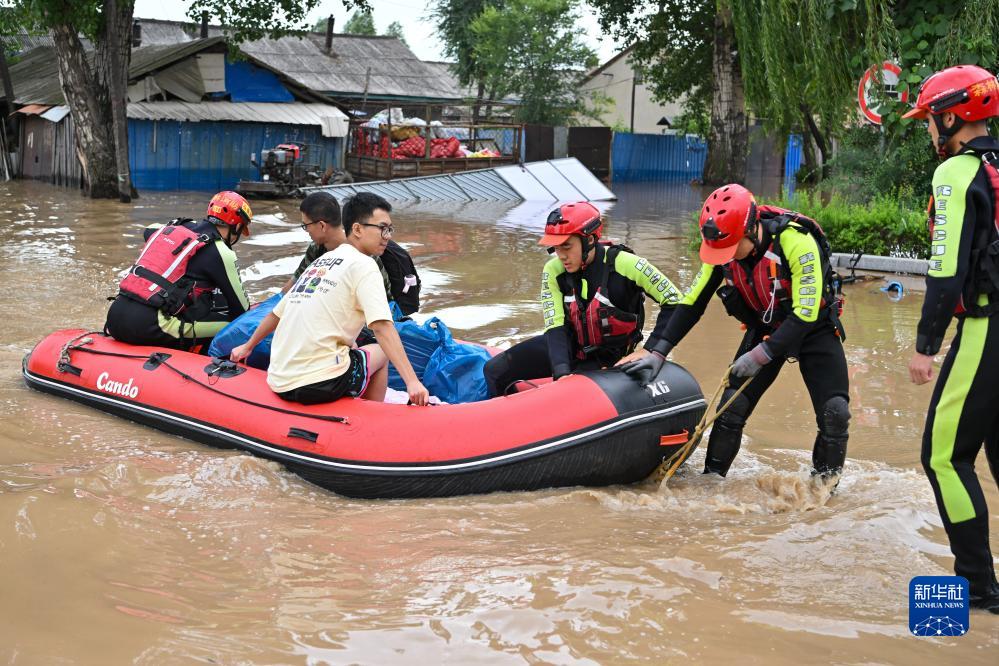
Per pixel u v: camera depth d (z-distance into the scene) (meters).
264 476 4.66
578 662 2.96
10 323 8.13
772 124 13.77
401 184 23.20
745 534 4.02
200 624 3.16
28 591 3.35
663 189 30.92
